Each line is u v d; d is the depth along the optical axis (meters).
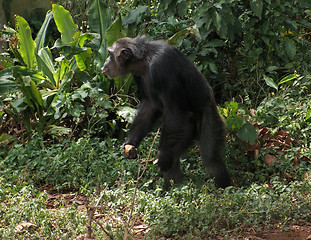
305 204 9.63
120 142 13.59
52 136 13.28
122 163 11.97
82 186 11.05
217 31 13.72
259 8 13.54
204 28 13.96
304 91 14.29
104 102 13.36
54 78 14.39
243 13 14.57
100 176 11.51
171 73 10.38
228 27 13.89
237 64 15.10
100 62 14.34
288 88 14.30
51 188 11.69
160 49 10.66
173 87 10.39
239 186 11.56
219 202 9.63
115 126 13.69
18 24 14.49
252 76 15.05
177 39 13.83
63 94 13.32
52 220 9.63
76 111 13.22
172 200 9.79
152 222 9.26
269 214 9.36
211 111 10.81
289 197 9.89
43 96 13.91
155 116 11.13
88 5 17.86
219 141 10.85
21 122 13.74
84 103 13.89
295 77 13.66
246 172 11.64
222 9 13.42
